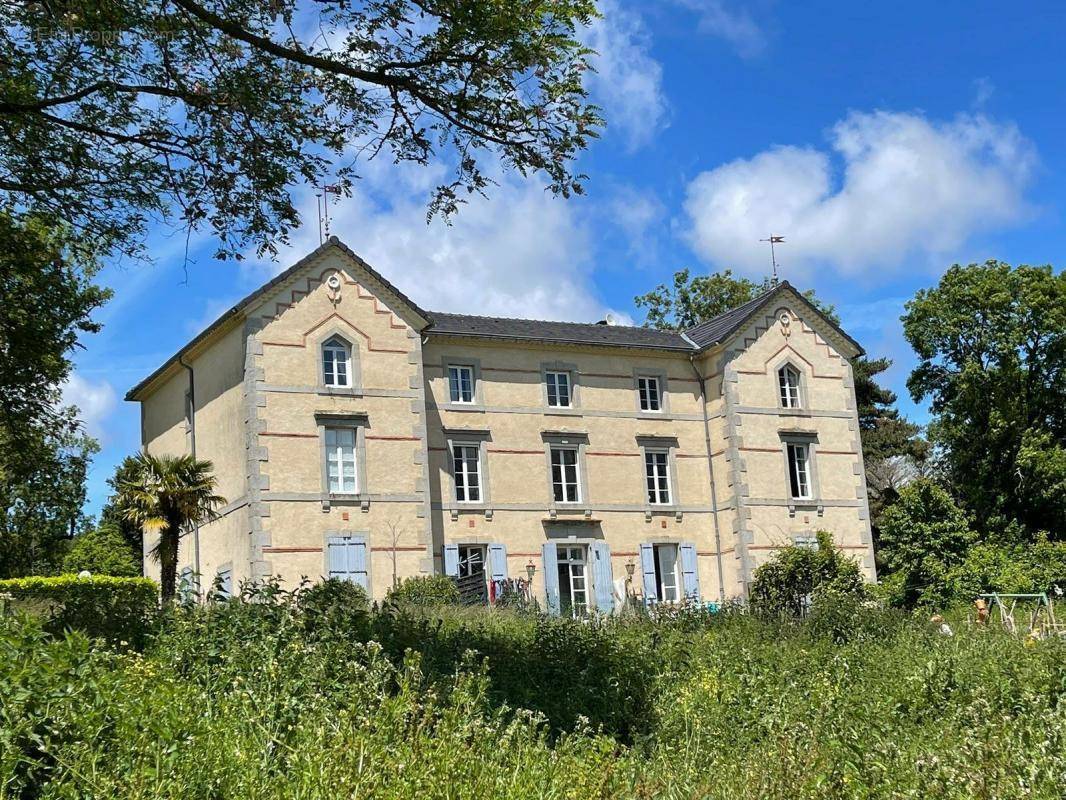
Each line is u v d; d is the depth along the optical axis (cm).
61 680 743
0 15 1318
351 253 3086
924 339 4412
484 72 1238
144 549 3609
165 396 3516
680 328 5866
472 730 811
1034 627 2105
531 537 3328
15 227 1709
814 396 3803
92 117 1410
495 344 3403
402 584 2853
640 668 1374
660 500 3612
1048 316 4191
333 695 911
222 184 1417
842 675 1314
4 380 1961
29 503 4259
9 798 650
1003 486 4222
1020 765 815
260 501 2847
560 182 1330
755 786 822
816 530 3666
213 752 716
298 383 2961
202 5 1309
